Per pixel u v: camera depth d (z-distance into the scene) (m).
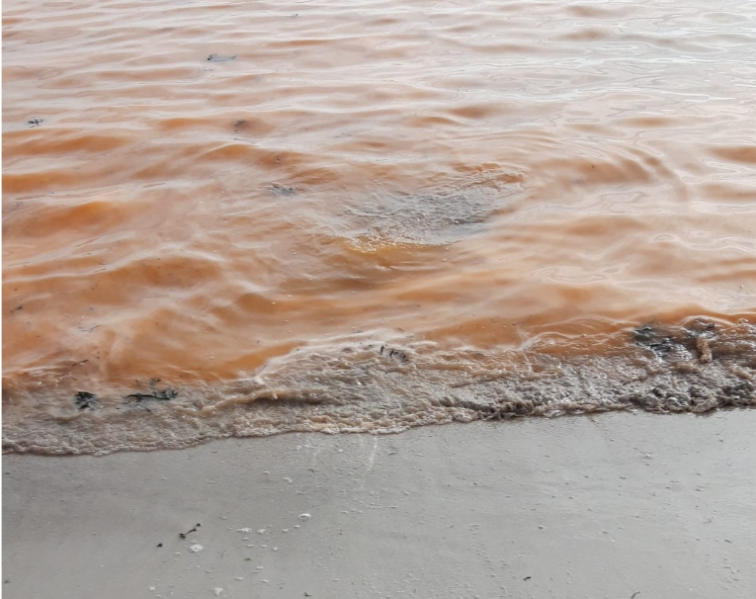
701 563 2.47
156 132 5.82
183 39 8.06
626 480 2.84
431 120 5.95
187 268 4.16
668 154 5.32
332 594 2.41
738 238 4.32
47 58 7.70
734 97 6.33
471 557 2.52
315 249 4.34
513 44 7.76
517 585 2.41
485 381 3.40
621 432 3.10
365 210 4.74
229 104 6.34
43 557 2.60
